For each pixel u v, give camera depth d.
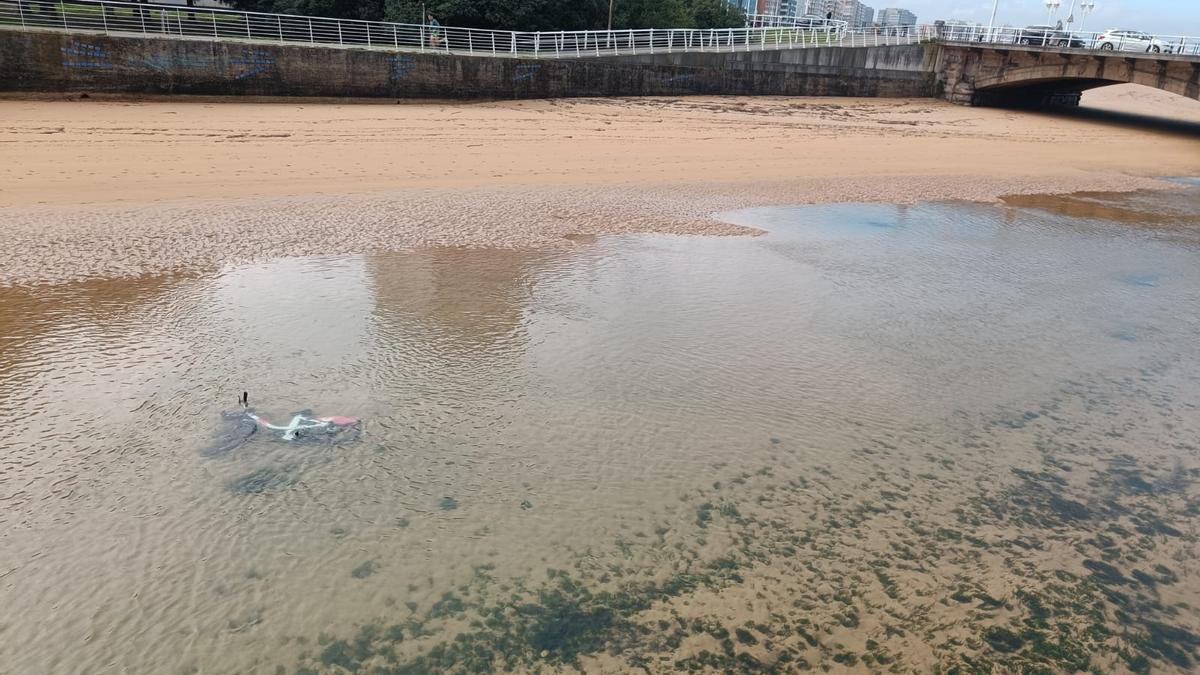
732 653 3.36
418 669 3.23
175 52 23.06
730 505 4.47
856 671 3.27
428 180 13.73
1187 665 3.38
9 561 3.75
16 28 21.20
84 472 4.51
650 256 9.50
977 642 3.47
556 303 7.64
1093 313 8.17
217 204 11.15
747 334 7.07
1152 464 5.15
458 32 35.59
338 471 4.63
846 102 34.84
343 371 5.94
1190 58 28.38
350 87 25.84
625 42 39.59
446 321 7.04
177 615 3.46
